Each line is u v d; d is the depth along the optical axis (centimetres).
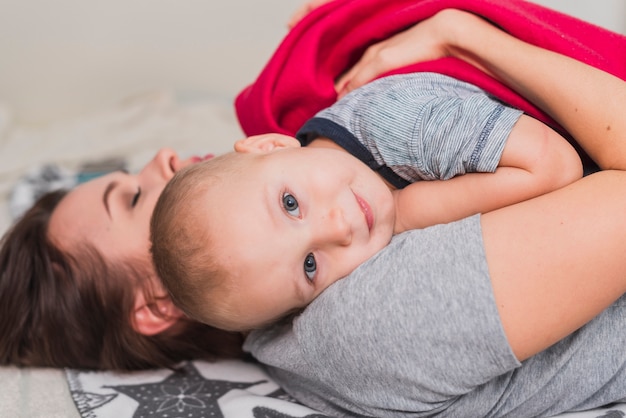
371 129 94
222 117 228
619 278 80
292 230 90
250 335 104
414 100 93
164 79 247
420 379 82
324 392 95
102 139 212
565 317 79
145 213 115
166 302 112
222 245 90
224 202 92
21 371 114
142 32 242
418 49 103
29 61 240
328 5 114
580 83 88
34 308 114
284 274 90
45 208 123
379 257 88
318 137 102
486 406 88
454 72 99
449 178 92
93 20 239
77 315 113
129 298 113
